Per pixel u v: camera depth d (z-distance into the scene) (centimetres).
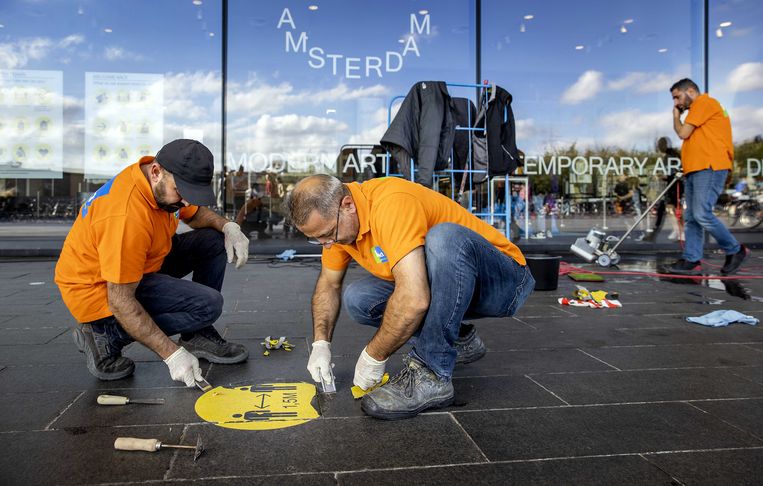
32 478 121
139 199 165
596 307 325
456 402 169
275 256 626
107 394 175
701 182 450
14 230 635
